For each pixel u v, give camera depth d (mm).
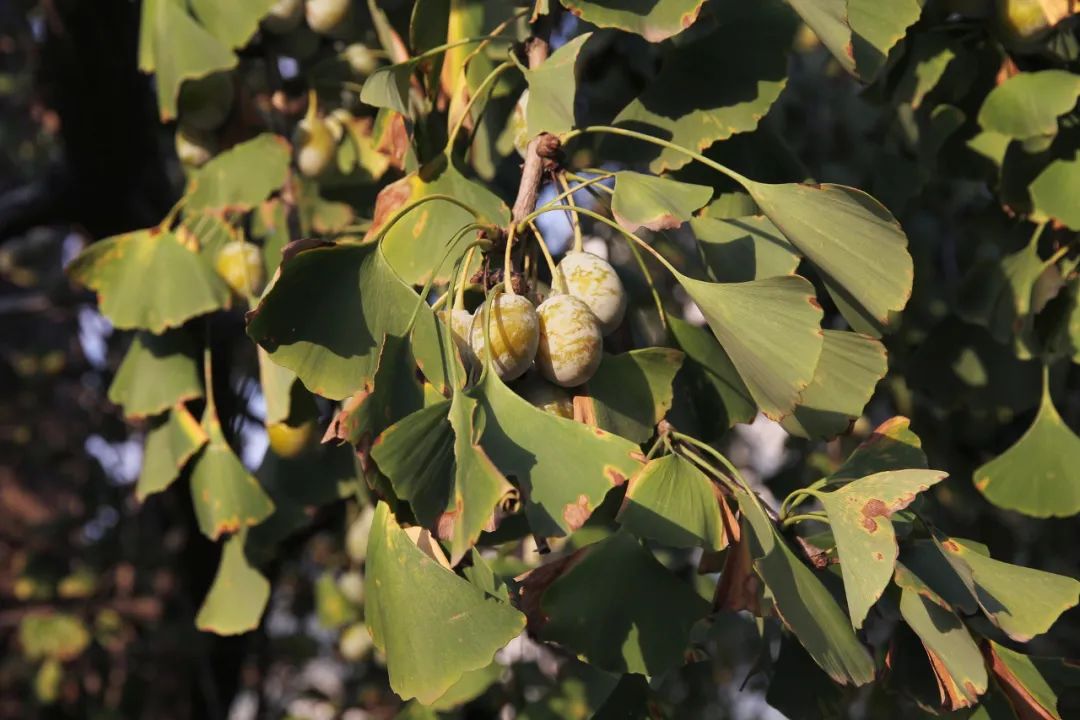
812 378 1200
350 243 1175
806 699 1261
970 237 1797
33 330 3021
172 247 1425
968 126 1396
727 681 2268
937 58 1370
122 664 2414
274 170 1407
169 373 1438
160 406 1434
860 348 1237
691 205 1224
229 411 1668
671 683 2037
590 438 1154
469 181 1257
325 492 1469
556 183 1248
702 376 1279
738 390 1280
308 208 1452
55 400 2912
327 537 2320
